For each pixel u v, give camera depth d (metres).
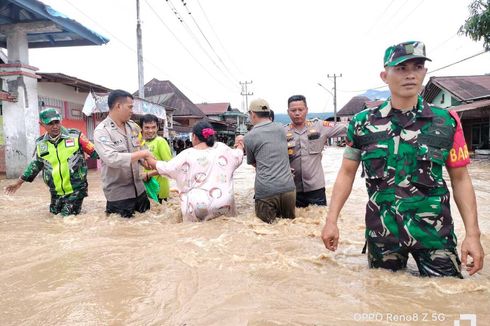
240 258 2.97
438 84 24.39
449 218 2.38
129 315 2.08
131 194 4.93
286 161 4.68
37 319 2.05
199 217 4.33
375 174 2.44
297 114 5.30
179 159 4.43
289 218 4.66
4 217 4.92
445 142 2.30
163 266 2.80
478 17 13.27
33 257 3.10
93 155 5.13
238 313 2.05
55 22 10.20
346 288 2.36
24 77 10.61
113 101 4.70
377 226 2.51
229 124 42.84
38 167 5.12
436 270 2.43
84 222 4.54
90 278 2.62
